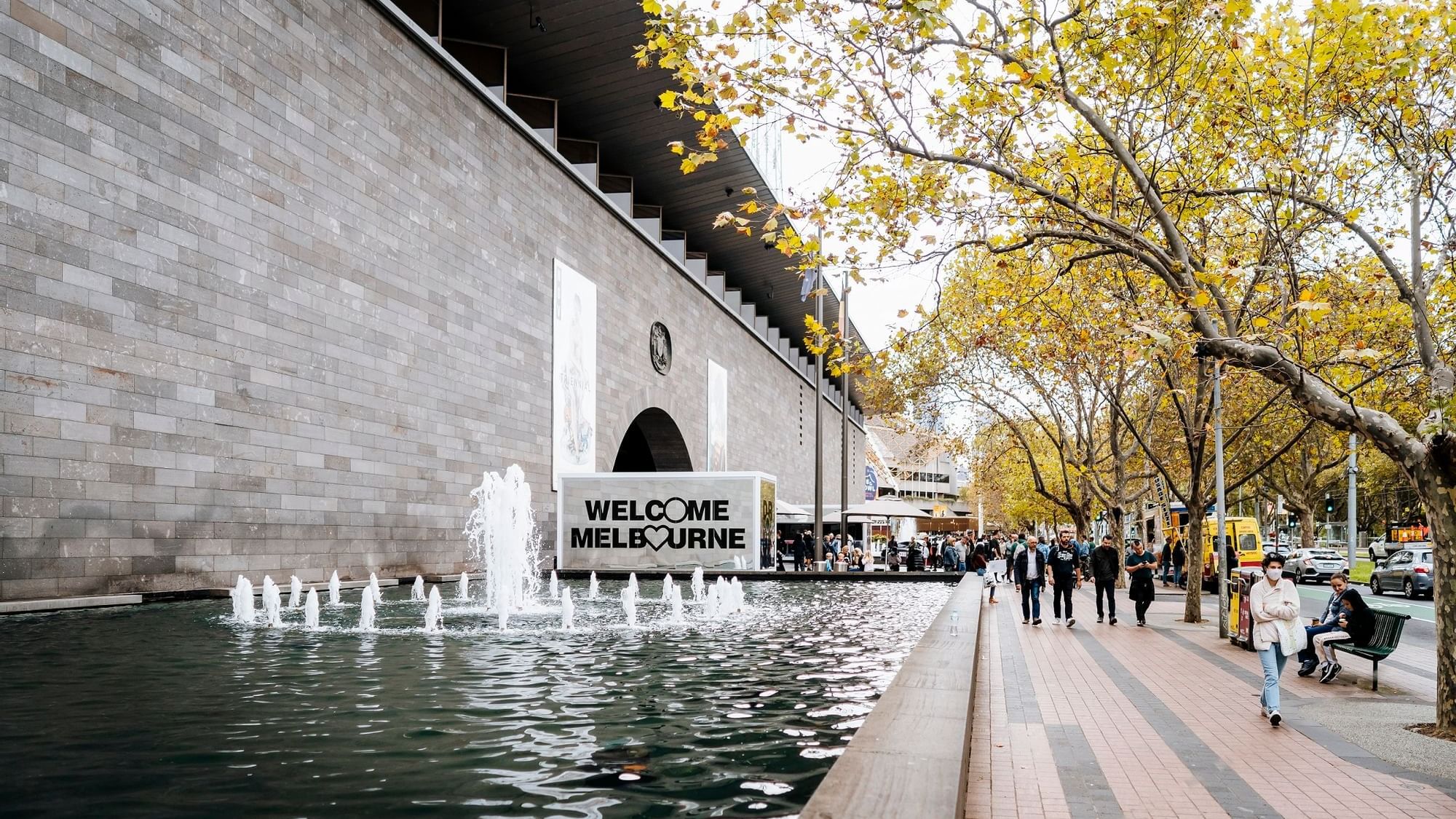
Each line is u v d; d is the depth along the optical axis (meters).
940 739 4.86
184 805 5.10
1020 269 14.72
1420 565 29.72
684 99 10.06
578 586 26.31
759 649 12.03
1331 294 13.62
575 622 15.45
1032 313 14.22
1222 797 6.18
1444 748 7.67
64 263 15.01
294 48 20.28
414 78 24.77
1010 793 6.26
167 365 16.92
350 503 21.84
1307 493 44.44
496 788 5.48
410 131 24.48
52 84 14.84
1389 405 16.03
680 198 43.91
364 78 22.69
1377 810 5.91
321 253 21.02
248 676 9.49
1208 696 10.38
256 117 19.16
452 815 4.98
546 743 6.66
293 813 4.97
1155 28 10.36
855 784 3.99
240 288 18.66
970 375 30.23
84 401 15.34
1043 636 16.62
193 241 17.53
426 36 24.88
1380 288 13.83
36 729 6.98
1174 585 36.94
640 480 30.75
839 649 12.02
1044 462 57.59
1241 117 12.24
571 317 33.59
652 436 45.78
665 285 43.81
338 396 21.47
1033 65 9.79
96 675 9.50
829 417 87.31
